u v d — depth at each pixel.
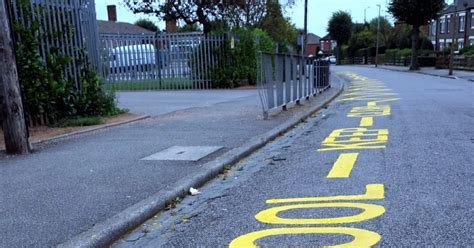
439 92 17.55
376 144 7.65
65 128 9.57
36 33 9.34
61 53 10.12
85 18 10.88
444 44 60.16
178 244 3.89
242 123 10.17
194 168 6.09
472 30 53.50
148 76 21.30
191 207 4.88
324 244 3.70
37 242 3.72
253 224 4.25
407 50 51.28
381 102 14.61
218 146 7.58
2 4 6.92
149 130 9.44
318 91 18.23
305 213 4.45
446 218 4.12
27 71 9.16
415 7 38.59
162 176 5.70
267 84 10.84
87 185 5.33
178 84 21.27
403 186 5.14
